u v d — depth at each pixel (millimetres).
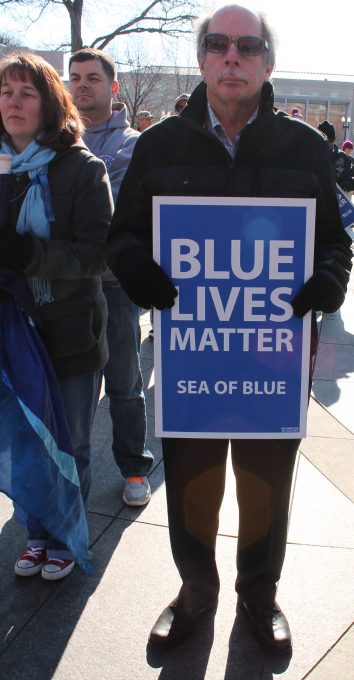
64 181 2121
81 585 2412
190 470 2109
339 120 29750
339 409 4086
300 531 2717
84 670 2033
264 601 2148
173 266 1881
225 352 1941
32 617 2258
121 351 2818
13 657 2086
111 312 2779
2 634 2182
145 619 2244
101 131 2932
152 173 1914
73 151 2143
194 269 1881
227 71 1777
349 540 2658
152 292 1843
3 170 2102
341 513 2857
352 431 3750
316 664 2035
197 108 1907
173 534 2170
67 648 2121
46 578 2416
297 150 1866
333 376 4715
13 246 1962
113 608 2297
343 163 7391
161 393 1976
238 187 1866
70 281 2146
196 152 1876
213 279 1887
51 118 2117
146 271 1831
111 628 2205
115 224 1992
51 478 2090
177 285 1894
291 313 1908
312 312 1909
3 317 2055
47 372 2109
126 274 1851
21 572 2439
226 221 1846
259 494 2115
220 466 2135
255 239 1857
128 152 2857
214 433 1998
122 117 2941
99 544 2656
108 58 2891
